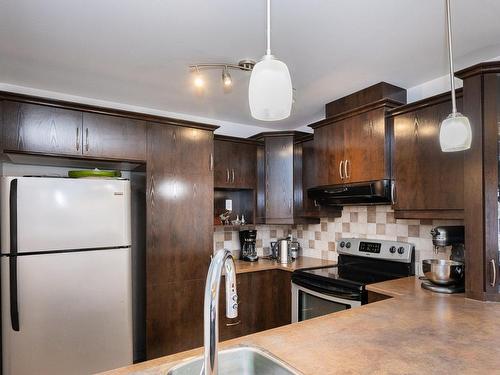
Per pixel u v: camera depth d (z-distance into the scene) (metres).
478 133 1.70
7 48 1.88
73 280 2.11
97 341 2.17
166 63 2.09
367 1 1.46
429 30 1.71
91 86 2.48
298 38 1.78
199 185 2.76
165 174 2.61
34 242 2.01
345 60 2.05
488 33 1.74
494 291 1.65
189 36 1.76
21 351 1.95
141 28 1.68
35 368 1.98
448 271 1.87
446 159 1.93
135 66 2.13
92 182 2.21
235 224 3.30
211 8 1.51
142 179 2.67
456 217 1.88
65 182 2.12
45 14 1.55
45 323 2.02
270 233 3.74
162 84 2.44
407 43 1.85
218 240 3.38
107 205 2.25
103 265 2.21
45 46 1.86
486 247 1.66
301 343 1.13
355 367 0.96
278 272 3.10
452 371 0.93
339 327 1.29
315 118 3.35
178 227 2.64
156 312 2.52
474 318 1.39
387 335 1.20
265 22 1.62
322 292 2.42
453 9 1.52
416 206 2.09
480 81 1.70
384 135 2.31
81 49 1.90
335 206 3.10
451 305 1.59
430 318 1.40
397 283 2.13
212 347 0.78
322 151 2.83
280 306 3.05
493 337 1.18
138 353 2.82
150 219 2.53
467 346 1.10
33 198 2.02
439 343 1.13
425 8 1.51
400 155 2.21
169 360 1.03
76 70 2.19
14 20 1.60
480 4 1.48
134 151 2.48
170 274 2.59
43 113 2.16
